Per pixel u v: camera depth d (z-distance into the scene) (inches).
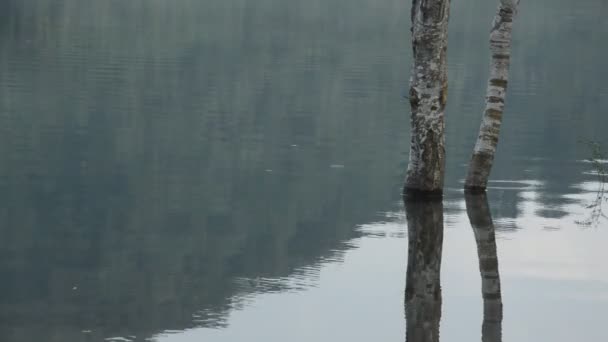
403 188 756.0
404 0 2842.0
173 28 1918.1
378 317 459.5
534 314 470.9
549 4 2866.6
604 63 1667.1
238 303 481.1
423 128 731.4
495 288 513.7
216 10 2322.8
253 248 588.4
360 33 2000.5
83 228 619.2
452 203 721.0
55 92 1134.4
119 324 444.5
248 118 1049.5
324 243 603.2
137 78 1274.6
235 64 1454.2
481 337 434.3
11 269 527.5
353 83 1328.7
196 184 756.0
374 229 638.5
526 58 1689.2
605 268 556.4
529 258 573.3
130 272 530.9
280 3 2571.4
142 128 965.2
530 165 869.8
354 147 927.7
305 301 485.7
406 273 538.3
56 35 1724.9
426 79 728.3
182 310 468.1
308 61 1524.4
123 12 2190.0
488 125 760.3
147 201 695.7
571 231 642.8
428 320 457.7
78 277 518.3
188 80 1280.8
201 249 582.9
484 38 2001.7
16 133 907.4
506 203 724.7
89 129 945.5
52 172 769.6
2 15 1985.7
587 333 443.8
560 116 1135.6
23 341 418.6
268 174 800.3
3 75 1236.5
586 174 839.7
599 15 2600.9
